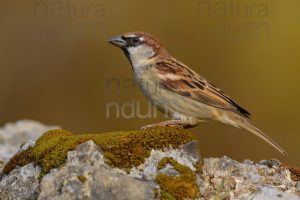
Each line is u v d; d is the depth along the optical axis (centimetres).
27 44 1750
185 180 668
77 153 676
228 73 1731
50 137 756
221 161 732
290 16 1772
